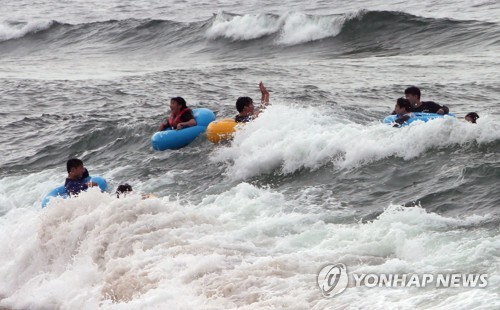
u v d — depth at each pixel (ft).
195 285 61.67
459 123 90.99
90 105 162.71
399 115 104.47
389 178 86.94
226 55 242.99
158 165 109.81
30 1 429.38
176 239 72.49
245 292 59.16
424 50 210.79
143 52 261.44
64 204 82.74
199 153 110.32
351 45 230.68
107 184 104.53
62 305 69.10
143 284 64.49
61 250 78.59
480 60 184.75
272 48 242.99
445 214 74.18
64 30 297.33
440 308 50.06
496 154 85.81
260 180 95.91
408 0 297.74
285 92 156.04
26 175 115.85
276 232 73.61
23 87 191.52
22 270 80.18
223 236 72.84
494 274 54.85
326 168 93.35
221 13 266.57
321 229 72.74
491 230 65.62
